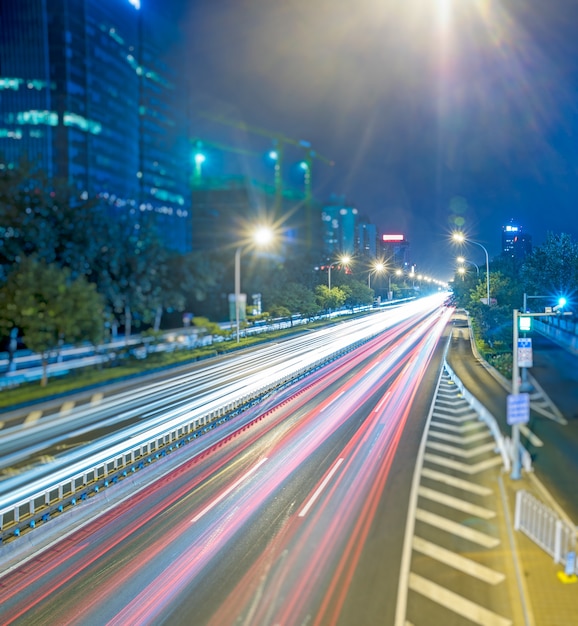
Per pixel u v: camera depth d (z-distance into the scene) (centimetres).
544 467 1973
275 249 11294
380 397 3262
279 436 2483
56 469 2097
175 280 6388
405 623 1077
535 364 4119
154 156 12481
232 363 4781
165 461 2164
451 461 2047
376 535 1455
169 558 1395
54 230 4612
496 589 1180
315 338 6656
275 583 1247
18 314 3609
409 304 16000
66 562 1407
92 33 10450
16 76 9825
